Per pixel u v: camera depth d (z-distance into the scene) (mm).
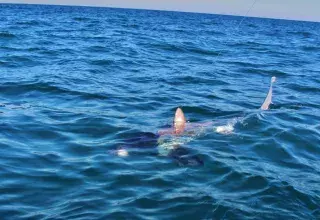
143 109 9734
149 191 5500
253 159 6844
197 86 12961
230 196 5445
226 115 9461
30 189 5453
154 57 19203
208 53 22062
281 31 57219
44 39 23984
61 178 5809
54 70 14078
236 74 15805
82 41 24297
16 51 18094
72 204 5090
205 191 5547
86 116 8820
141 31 35906
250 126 8594
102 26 40375
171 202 5219
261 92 12586
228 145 7414
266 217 4961
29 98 10156
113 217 4816
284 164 6758
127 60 17531
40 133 7664
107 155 6703
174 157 6684
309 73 17109
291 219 4949
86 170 6090
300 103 11336
